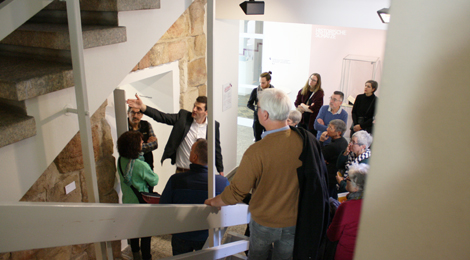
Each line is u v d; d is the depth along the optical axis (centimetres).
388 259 27
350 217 198
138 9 153
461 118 21
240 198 162
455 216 23
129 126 337
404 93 23
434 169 23
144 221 126
